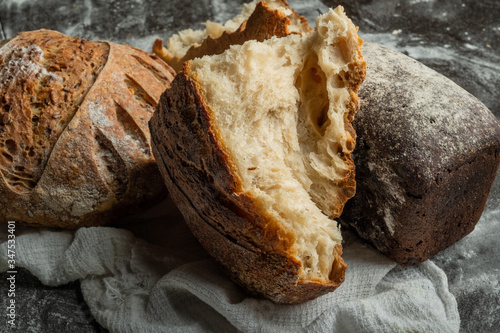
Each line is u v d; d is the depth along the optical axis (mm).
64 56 453
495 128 441
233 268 413
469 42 679
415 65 476
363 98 445
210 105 384
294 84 415
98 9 704
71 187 436
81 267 444
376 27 696
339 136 402
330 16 402
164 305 429
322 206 418
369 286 446
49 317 433
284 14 460
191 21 697
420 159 418
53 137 433
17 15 691
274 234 379
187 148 387
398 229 439
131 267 448
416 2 727
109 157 444
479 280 465
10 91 435
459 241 489
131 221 484
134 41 670
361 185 448
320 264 405
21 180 436
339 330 423
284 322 419
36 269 447
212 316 430
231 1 724
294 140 407
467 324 444
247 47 395
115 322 419
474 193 450
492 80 630
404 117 431
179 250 469
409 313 425
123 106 447
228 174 373
